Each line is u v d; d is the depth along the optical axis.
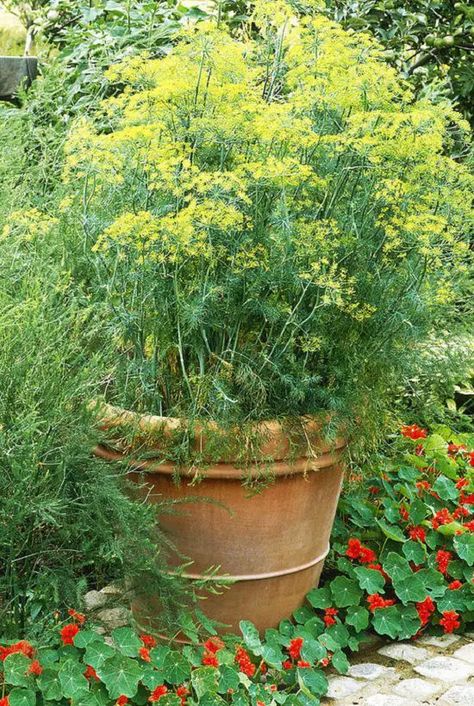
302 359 3.07
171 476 2.95
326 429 2.99
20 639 2.74
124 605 2.97
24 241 3.28
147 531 2.85
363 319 3.07
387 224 3.04
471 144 3.88
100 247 3.06
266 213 2.98
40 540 2.76
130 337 2.97
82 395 2.73
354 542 3.43
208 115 2.90
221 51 2.88
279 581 3.13
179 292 2.91
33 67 5.39
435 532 3.68
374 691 3.04
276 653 2.98
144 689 2.72
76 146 3.07
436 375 3.57
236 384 2.96
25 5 6.34
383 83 3.02
